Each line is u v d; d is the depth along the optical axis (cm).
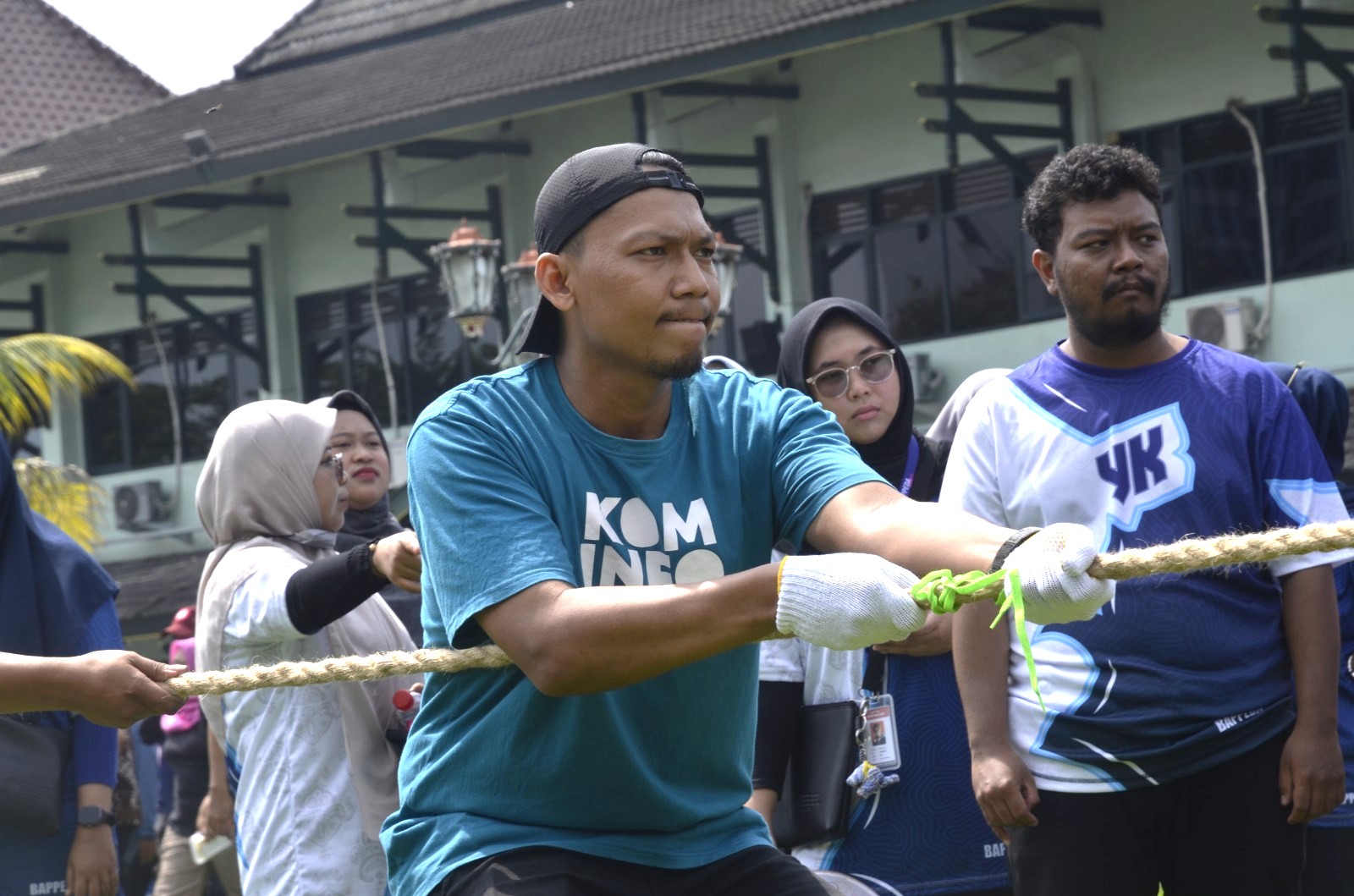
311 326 1894
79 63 2539
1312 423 438
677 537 288
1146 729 354
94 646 486
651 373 281
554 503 284
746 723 296
